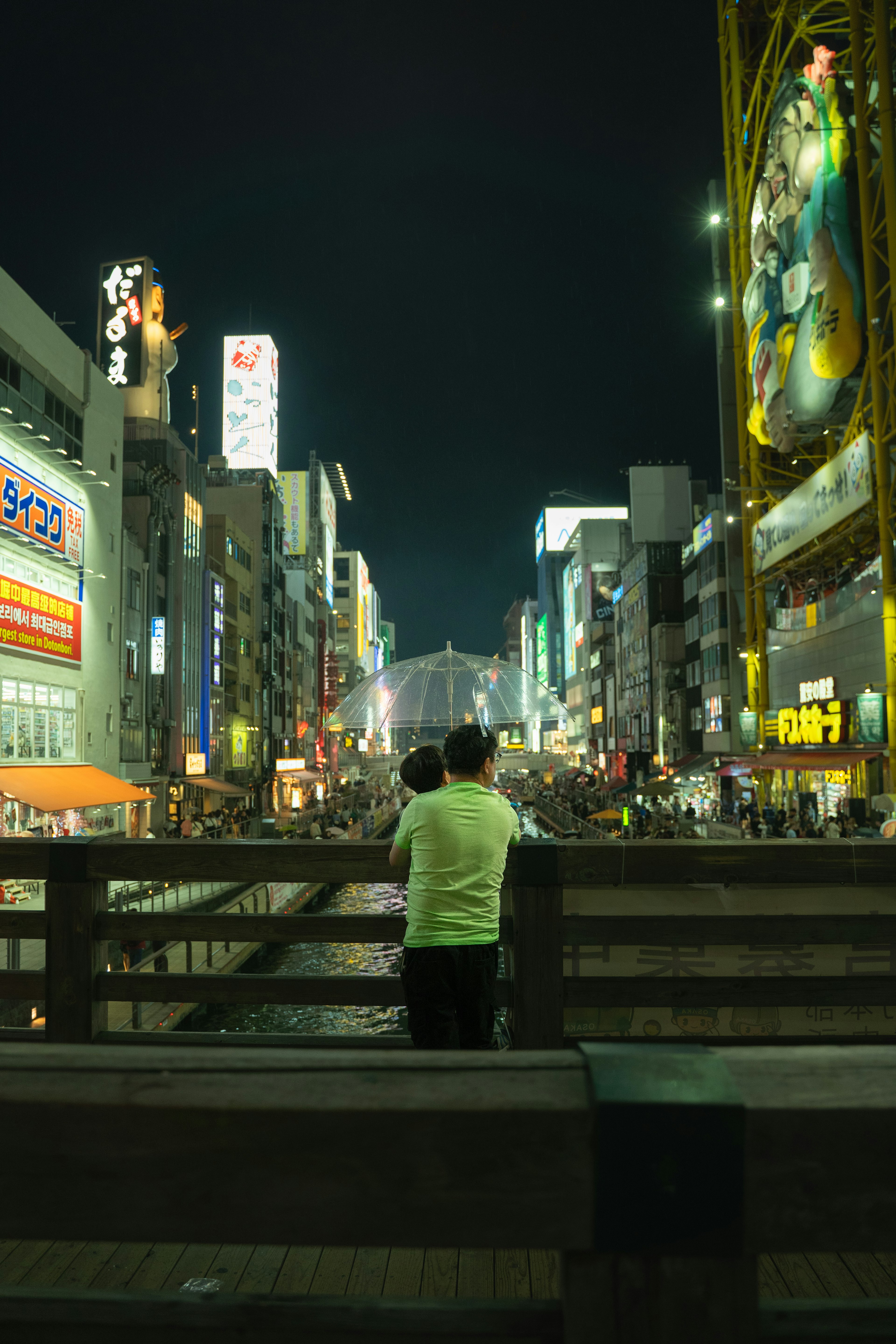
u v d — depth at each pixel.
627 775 62.84
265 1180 1.05
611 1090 1.02
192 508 48.19
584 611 106.00
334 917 3.85
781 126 38.97
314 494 107.88
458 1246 1.03
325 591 113.62
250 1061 1.12
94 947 3.87
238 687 60.62
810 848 3.82
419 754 3.83
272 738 71.25
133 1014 12.05
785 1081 1.06
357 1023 19.61
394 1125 1.05
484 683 11.61
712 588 55.91
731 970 3.82
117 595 34.94
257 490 69.19
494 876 3.36
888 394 30.92
